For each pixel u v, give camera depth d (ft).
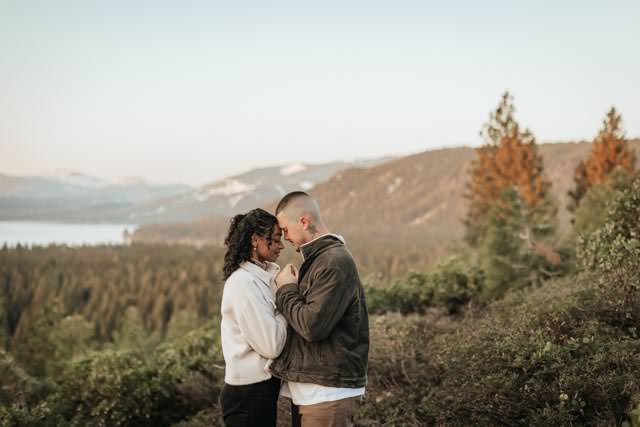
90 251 419.74
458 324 18.56
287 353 8.47
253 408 8.57
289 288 8.47
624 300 12.92
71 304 198.59
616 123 60.08
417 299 26.58
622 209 18.38
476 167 66.28
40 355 78.74
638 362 10.16
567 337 11.96
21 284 229.04
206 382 19.52
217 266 289.94
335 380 8.22
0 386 20.71
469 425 10.96
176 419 18.71
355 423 13.34
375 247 426.10
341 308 8.14
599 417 9.53
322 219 8.99
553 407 9.96
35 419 15.97
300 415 8.64
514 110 63.16
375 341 16.42
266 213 9.09
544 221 34.78
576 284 17.25
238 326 8.74
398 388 14.51
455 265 27.73
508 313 16.60
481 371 11.61
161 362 21.97
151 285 237.45
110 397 18.53
